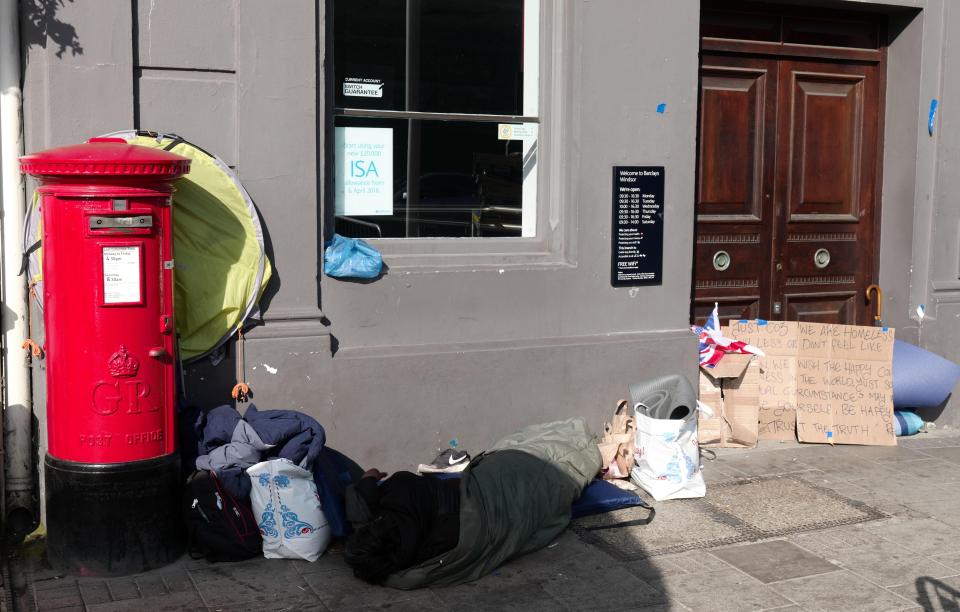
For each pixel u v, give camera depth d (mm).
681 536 5363
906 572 4961
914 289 7672
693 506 5801
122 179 4453
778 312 7668
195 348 5297
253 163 5406
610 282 6473
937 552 5207
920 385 7246
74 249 4508
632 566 4992
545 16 6312
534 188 6461
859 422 7090
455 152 6211
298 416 5129
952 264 7680
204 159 5242
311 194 5551
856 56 7664
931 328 7629
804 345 7090
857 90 7777
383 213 6059
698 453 6113
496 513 4922
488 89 6250
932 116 7477
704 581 4832
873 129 7848
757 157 7457
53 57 4977
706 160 7293
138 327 4609
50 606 4445
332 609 4500
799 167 7629
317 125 5578
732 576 4891
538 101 6383
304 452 5066
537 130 6410
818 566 5016
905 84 7633
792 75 7512
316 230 5605
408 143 6082
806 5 7379
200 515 4883
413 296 5926
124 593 4586
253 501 4980
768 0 7199
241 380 5422
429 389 5902
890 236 7812
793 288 7703
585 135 6293
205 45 5270
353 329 5809
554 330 6344
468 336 6102
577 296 6383
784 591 4734
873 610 4555
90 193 4441
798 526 5531
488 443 6109
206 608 4465
